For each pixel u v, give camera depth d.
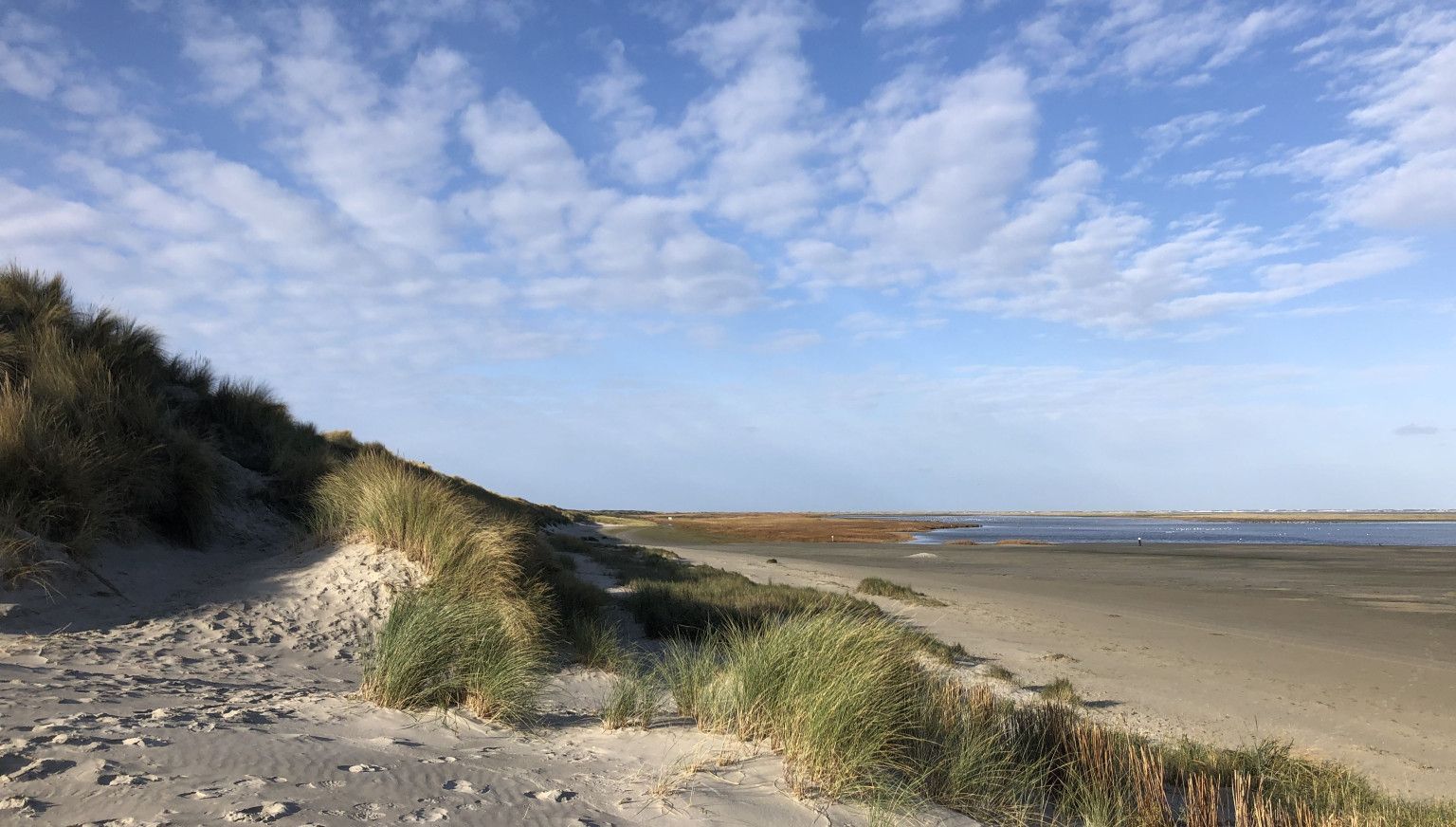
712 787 4.21
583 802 3.79
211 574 9.52
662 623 12.42
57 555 7.64
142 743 3.60
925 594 25.66
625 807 3.80
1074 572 37.50
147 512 9.61
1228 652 16.84
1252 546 63.84
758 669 5.67
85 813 2.71
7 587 6.92
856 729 4.68
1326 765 8.72
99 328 12.13
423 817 3.20
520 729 5.53
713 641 7.91
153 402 10.84
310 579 9.23
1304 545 66.00
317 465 13.66
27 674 5.08
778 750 4.97
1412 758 10.00
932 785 4.91
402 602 6.68
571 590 11.83
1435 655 17.19
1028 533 101.44
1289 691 13.34
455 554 9.80
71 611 7.16
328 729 4.72
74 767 3.14
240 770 3.43
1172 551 56.00
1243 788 6.76
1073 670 14.18
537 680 6.54
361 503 10.94
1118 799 5.40
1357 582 32.81
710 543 62.56
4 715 3.85
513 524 12.19
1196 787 6.29
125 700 4.73
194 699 5.10
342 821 2.98
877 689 5.10
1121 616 22.20
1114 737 7.37
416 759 4.16
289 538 11.51
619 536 70.75
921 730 5.38
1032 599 25.59
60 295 12.41
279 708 5.12
